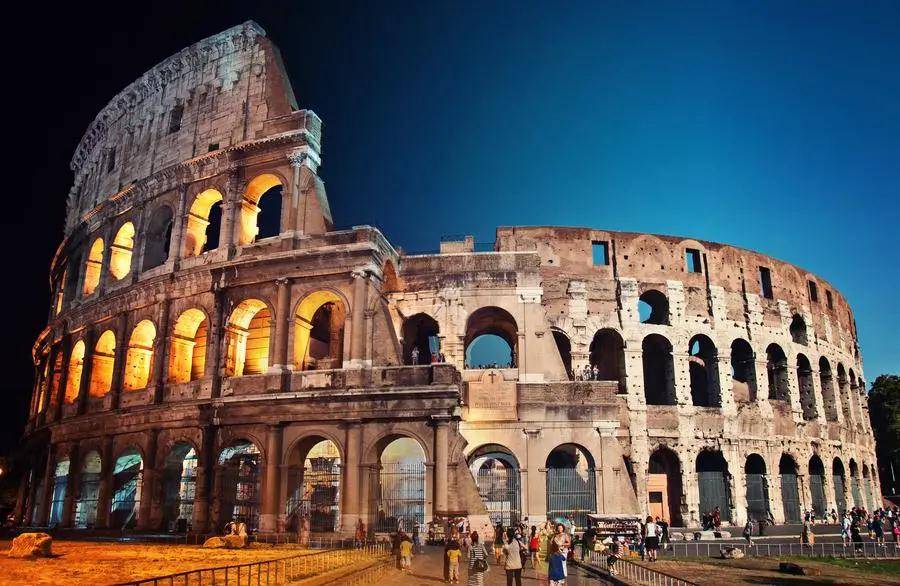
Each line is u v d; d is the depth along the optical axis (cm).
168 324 5797
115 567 2795
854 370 8931
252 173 5828
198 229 6153
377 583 3100
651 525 4362
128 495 5981
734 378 7650
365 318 5122
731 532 6172
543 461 5488
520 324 5844
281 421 4981
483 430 5562
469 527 4531
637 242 6994
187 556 3419
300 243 5462
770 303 7475
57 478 6500
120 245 6750
